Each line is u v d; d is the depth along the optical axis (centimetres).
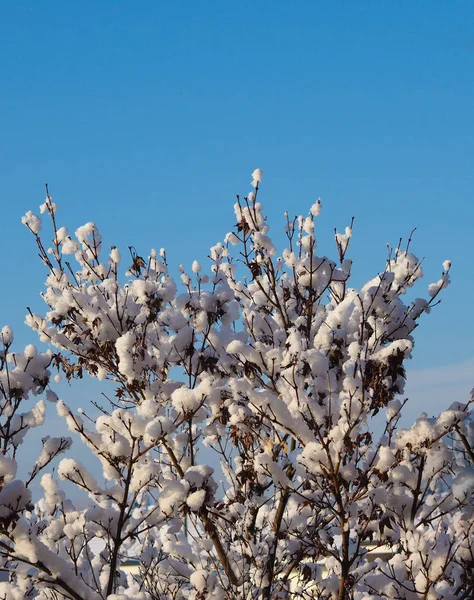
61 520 622
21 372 562
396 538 599
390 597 552
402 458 572
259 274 723
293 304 767
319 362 564
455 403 580
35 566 513
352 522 594
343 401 519
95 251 788
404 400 560
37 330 706
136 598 641
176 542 691
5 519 483
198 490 549
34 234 766
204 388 541
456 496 575
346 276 736
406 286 704
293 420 538
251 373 596
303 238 734
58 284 761
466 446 576
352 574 582
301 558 658
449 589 548
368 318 627
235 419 607
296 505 710
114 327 701
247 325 738
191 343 676
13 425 555
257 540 676
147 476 556
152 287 691
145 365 677
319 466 529
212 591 615
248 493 687
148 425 538
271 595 667
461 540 563
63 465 554
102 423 566
